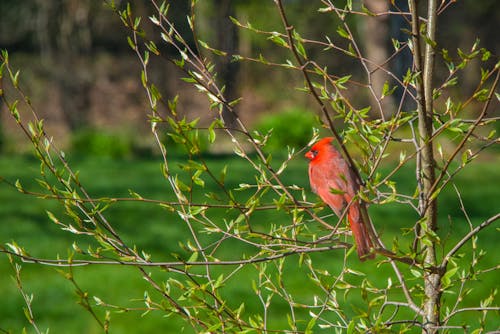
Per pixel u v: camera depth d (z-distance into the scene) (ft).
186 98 129.49
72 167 94.32
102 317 39.22
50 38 140.77
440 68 87.40
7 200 71.10
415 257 14.42
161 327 37.52
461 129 14.02
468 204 69.15
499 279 43.29
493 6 159.43
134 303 40.83
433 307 15.98
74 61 141.28
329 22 142.92
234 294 41.86
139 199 14.80
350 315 37.68
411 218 62.23
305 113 108.58
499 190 75.10
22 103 139.33
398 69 122.01
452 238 55.11
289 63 14.85
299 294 41.75
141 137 129.49
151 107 14.25
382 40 122.31
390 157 91.20
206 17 119.55
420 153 15.56
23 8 143.74
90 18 141.79
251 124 145.79
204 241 54.85
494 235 55.47
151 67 125.39
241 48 143.23
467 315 38.22
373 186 13.70
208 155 103.50
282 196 14.53
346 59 143.84
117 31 146.51
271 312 39.32
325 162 17.83
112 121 142.61
